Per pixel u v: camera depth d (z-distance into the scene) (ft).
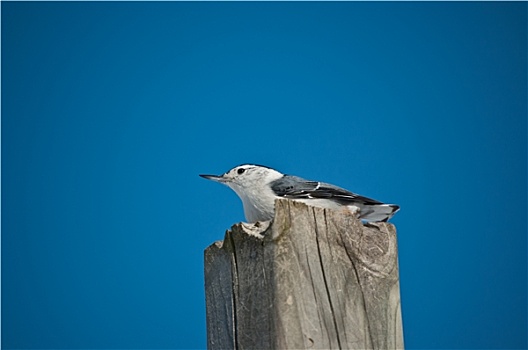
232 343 21.29
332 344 20.39
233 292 21.49
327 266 21.15
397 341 21.80
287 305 20.15
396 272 22.61
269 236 20.84
